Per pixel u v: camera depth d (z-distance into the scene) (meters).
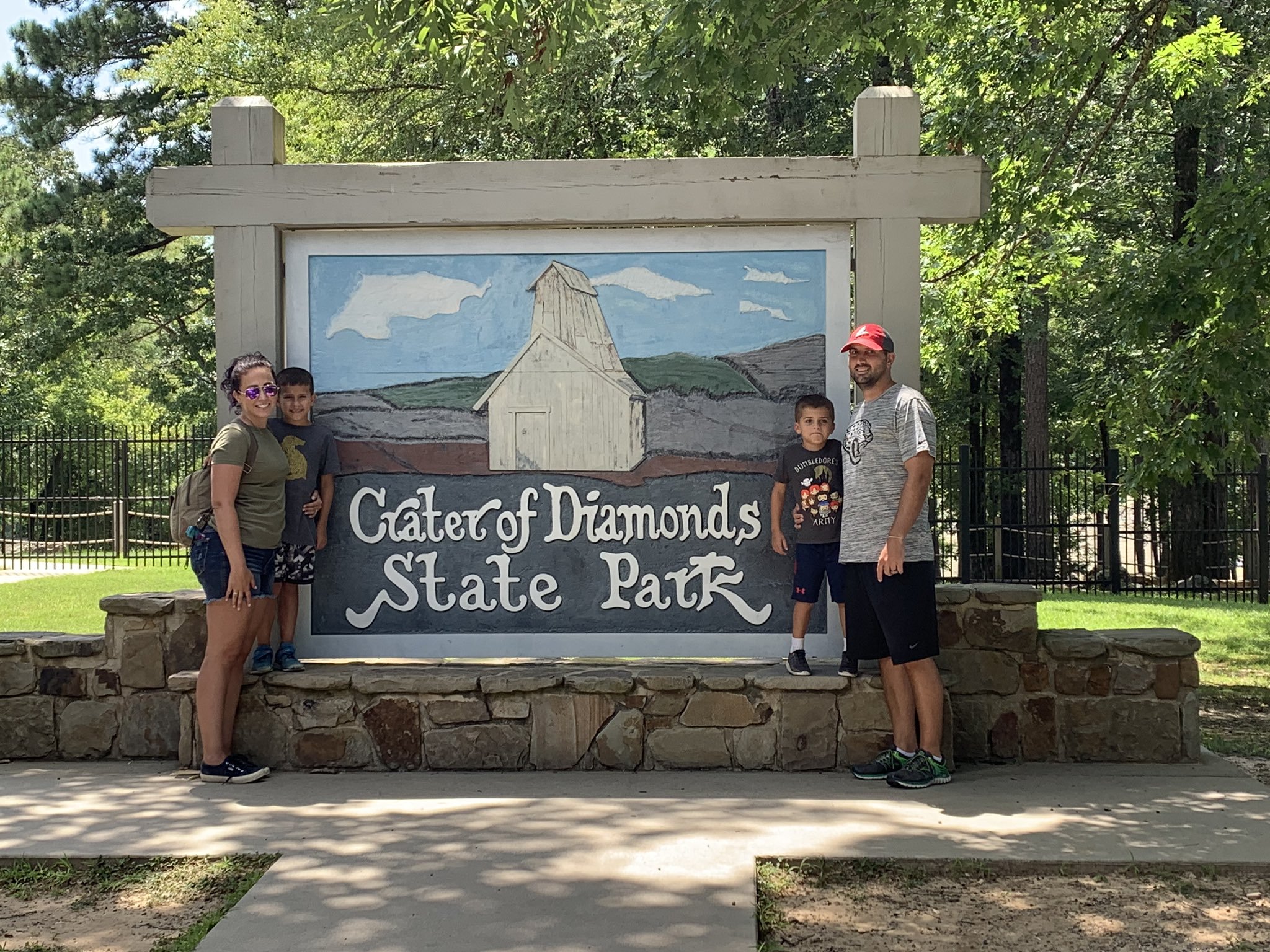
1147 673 5.78
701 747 5.50
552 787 5.22
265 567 5.38
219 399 5.81
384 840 4.44
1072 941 3.63
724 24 7.93
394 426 5.93
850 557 5.24
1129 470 8.88
